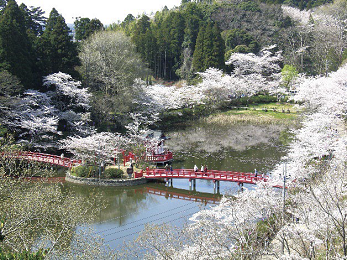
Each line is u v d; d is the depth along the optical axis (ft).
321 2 456.45
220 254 51.65
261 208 62.28
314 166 81.82
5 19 153.38
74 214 65.51
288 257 45.98
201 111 243.19
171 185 117.70
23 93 151.43
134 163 129.70
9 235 55.88
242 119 226.38
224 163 139.95
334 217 49.06
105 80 191.93
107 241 75.92
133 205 100.83
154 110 204.23
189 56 321.93
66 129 166.71
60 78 163.32
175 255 53.42
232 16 389.39
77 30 262.26
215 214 62.18
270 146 167.12
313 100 177.78
